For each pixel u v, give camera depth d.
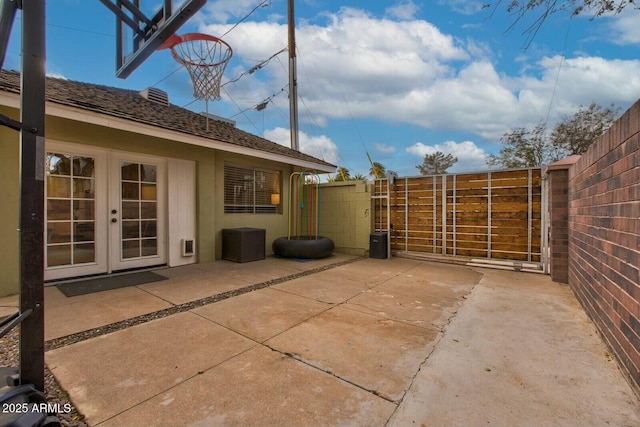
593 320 3.07
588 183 3.28
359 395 1.92
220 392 1.94
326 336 2.79
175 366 2.25
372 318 3.27
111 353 2.44
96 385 2.00
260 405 1.81
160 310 3.45
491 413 1.76
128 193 5.32
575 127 16.36
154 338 2.72
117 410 1.76
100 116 4.25
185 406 1.80
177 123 5.84
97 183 4.93
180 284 4.60
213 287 4.46
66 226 4.62
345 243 8.21
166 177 5.83
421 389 1.99
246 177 7.52
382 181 7.82
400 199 7.66
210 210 6.49
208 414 1.73
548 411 1.78
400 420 1.70
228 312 3.41
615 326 2.35
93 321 3.10
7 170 3.95
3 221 3.91
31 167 1.67
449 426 1.65
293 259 7.00
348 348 2.56
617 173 2.35
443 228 7.05
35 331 1.70
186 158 6.07
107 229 5.06
